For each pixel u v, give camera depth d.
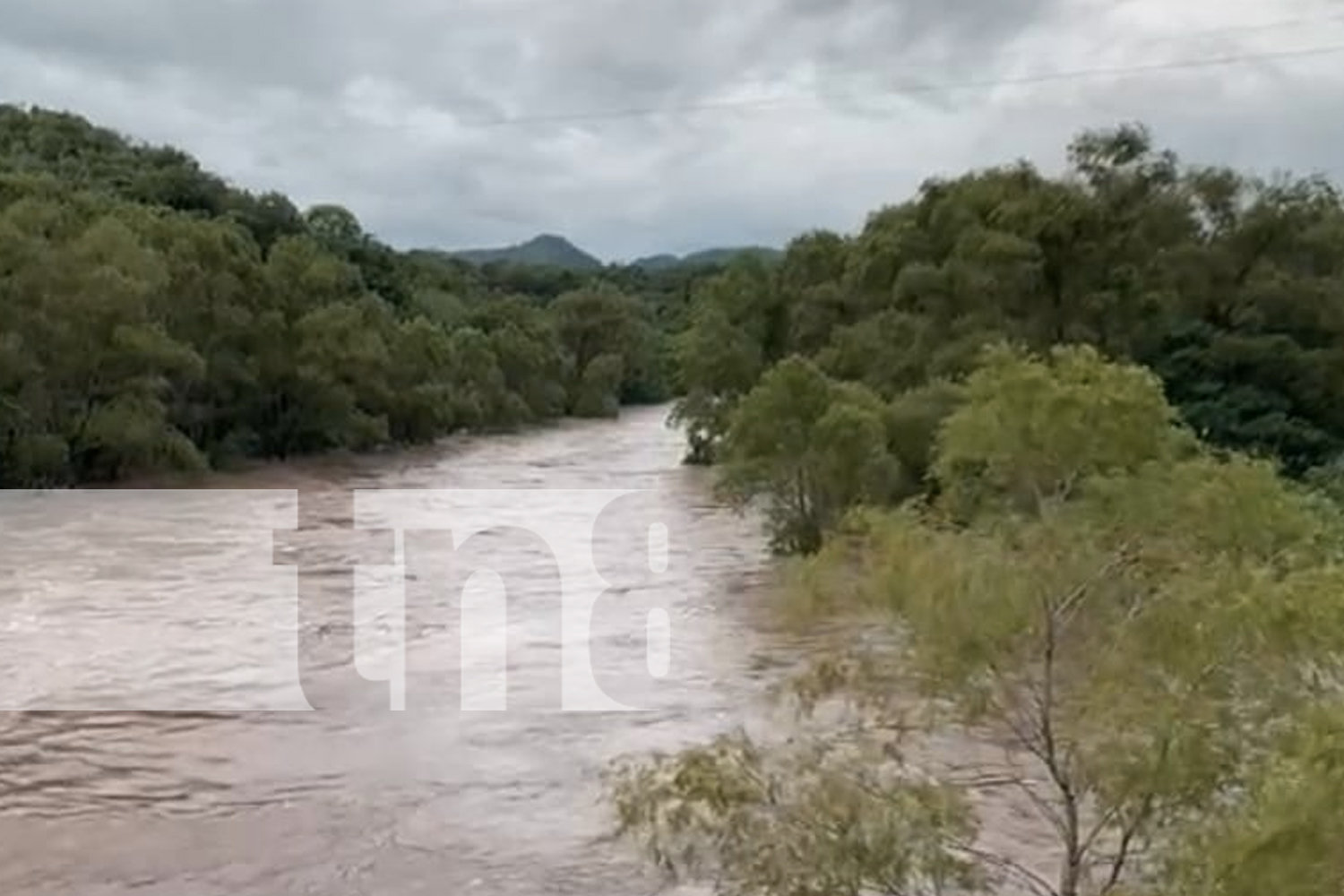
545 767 15.36
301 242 63.12
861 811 6.25
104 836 13.16
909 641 6.65
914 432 30.11
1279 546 6.58
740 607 25.20
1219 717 6.12
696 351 51.84
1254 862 4.70
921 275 41.22
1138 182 41.59
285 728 16.97
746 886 6.32
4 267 40.88
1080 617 6.50
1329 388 38.91
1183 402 38.50
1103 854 6.61
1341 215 42.66
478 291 117.31
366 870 12.34
